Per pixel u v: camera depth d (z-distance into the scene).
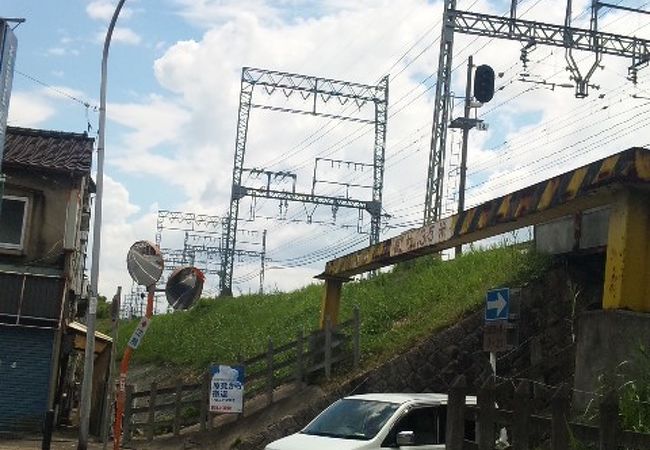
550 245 18.56
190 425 20.56
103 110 19.09
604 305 11.24
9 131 23.59
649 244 10.98
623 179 10.55
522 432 8.94
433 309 20.38
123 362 14.98
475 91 24.47
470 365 17.70
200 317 36.03
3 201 22.59
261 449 17.23
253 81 44.44
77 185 23.09
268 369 18.91
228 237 46.53
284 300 33.03
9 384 21.95
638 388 9.94
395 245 17.19
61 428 23.83
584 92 26.88
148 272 15.01
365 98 44.59
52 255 22.69
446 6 27.11
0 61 16.22
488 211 13.66
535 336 17.28
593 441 8.12
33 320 21.98
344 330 20.80
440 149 27.23
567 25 26.80
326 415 11.70
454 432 9.97
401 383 17.67
